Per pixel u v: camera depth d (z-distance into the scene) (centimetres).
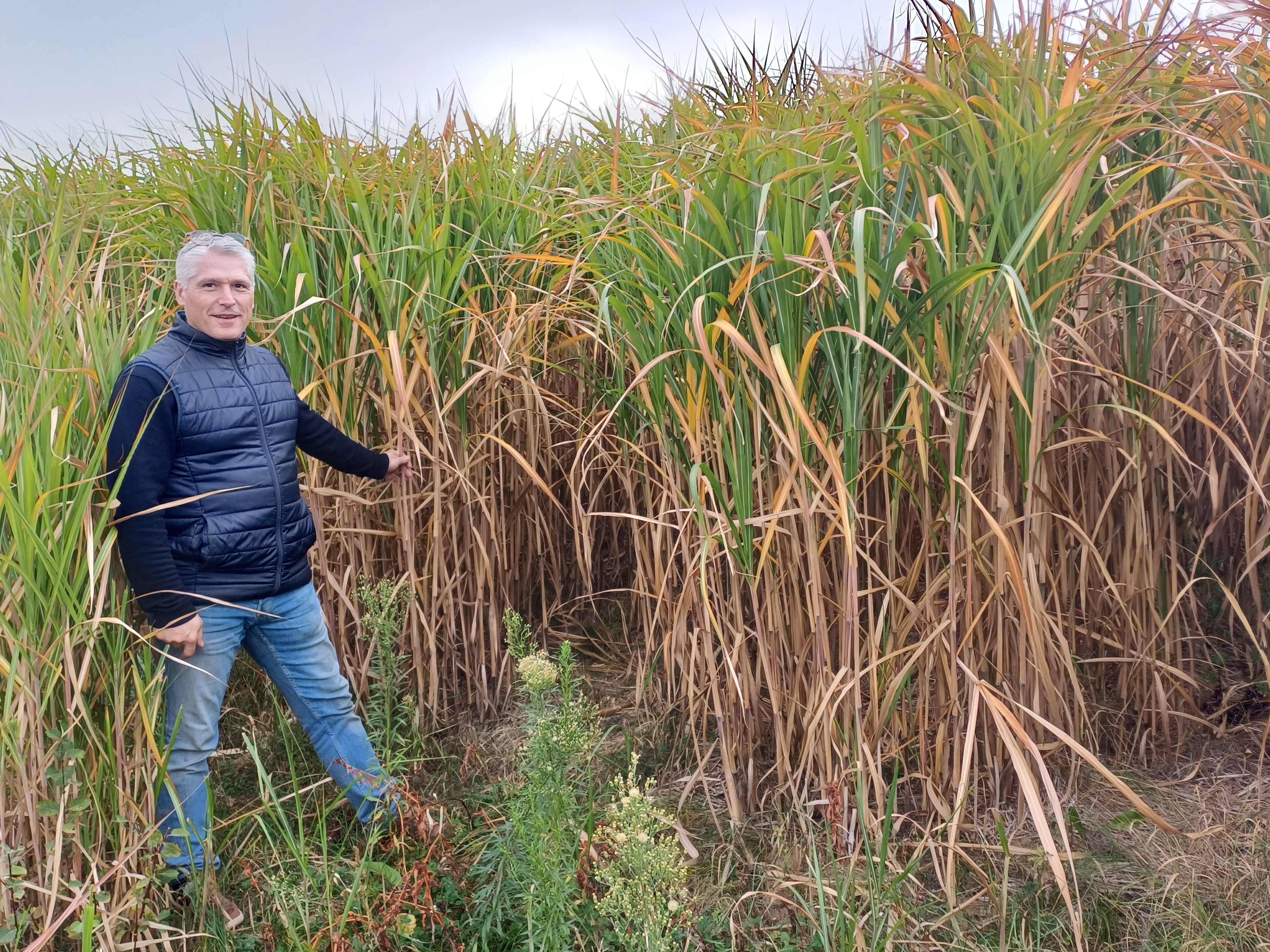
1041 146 183
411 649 307
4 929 167
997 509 212
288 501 227
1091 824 223
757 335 190
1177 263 249
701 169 230
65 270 218
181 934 200
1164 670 246
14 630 178
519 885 198
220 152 310
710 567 235
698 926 204
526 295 314
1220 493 269
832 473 210
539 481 279
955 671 208
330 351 292
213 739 221
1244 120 211
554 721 206
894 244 199
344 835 231
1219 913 196
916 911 200
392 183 313
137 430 196
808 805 220
